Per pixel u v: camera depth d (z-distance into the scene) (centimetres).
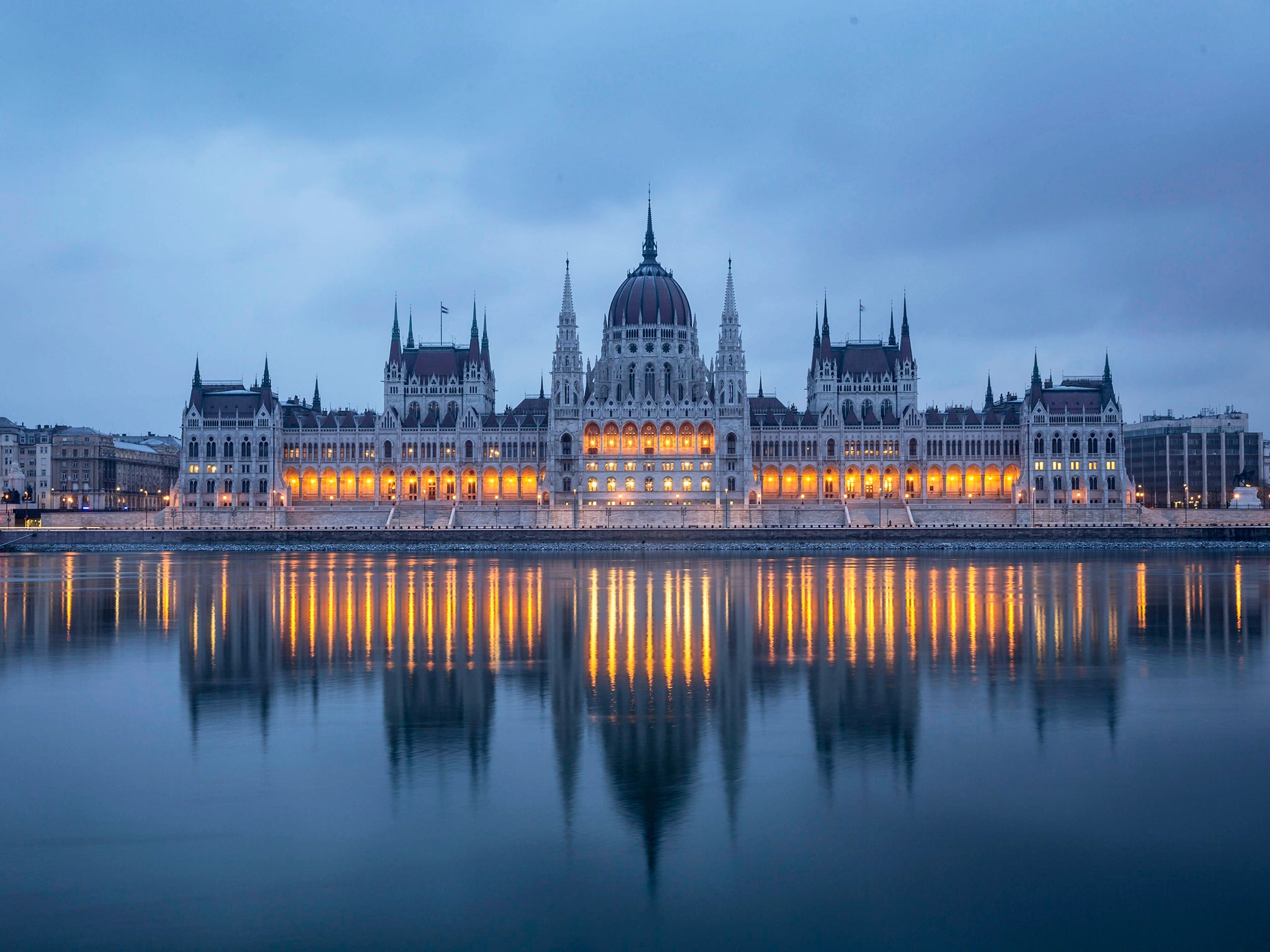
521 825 3762
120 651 7200
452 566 15675
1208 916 3133
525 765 4416
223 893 3266
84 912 3142
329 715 5284
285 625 8469
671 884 3322
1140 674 6381
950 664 6681
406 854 3525
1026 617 8944
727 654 7025
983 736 4900
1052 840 3647
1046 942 2998
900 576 13500
